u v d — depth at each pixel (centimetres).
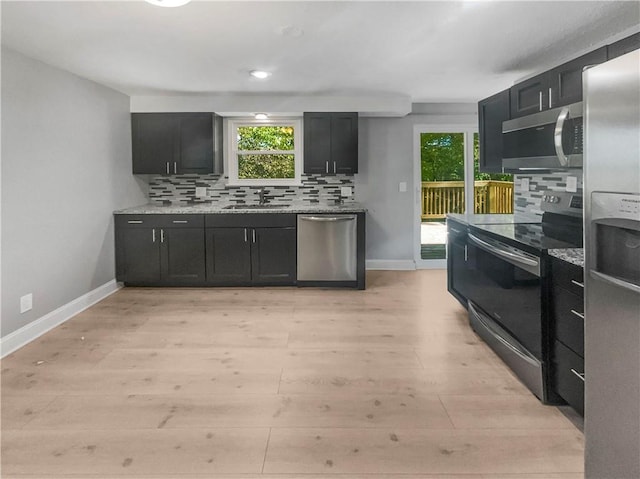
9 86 317
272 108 508
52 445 202
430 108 566
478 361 292
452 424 217
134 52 328
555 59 353
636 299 131
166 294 468
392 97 509
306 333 348
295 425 217
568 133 253
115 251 485
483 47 315
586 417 158
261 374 275
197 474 182
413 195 577
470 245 352
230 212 486
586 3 240
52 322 364
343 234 483
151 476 181
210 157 513
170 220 486
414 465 186
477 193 605
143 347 320
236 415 227
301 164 560
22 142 330
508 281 278
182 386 259
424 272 568
